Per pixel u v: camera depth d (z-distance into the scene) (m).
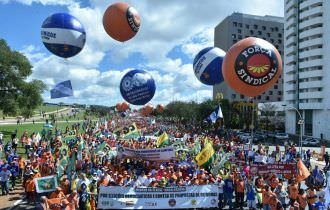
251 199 18.53
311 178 22.48
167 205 18.53
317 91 95.12
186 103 120.06
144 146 32.53
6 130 69.75
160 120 127.50
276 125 107.88
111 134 46.97
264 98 146.75
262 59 15.53
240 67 15.67
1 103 69.94
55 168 22.42
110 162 25.48
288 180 19.84
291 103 103.75
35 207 18.64
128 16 18.38
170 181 19.38
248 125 95.06
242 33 153.00
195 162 24.59
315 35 97.50
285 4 112.31
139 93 23.92
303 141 70.75
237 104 96.69
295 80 104.81
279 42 157.88
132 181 19.25
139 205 18.36
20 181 24.41
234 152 33.31
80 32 18.61
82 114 173.88
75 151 24.33
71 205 14.80
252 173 19.98
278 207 15.58
